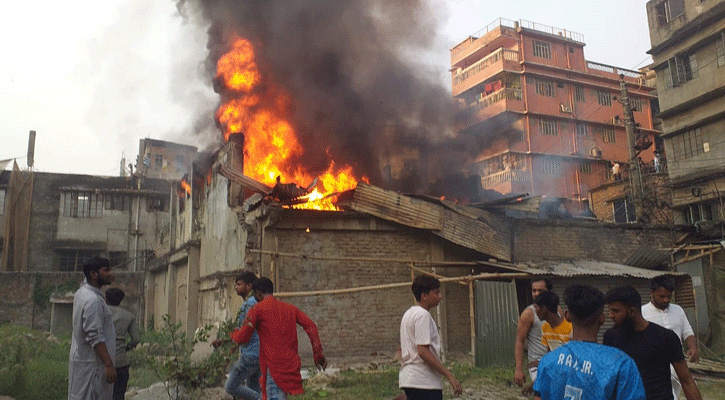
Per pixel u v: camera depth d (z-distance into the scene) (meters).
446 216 13.47
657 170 32.28
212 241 17.20
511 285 12.24
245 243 13.44
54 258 36.69
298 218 12.72
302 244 12.73
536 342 5.12
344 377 9.55
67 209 37.44
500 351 11.60
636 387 2.41
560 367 2.64
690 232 17.06
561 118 43.78
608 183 31.97
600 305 2.81
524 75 43.69
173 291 22.41
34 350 12.87
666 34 28.83
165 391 7.87
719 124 25.72
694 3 27.33
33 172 37.22
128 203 38.50
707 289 15.01
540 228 15.41
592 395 2.47
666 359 3.49
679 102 28.03
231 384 6.02
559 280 12.93
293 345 5.24
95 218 37.72
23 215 36.25
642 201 23.08
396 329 12.80
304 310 12.34
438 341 4.35
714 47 26.27
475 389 8.84
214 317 16.11
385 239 13.32
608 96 46.75
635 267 14.72
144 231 38.31
